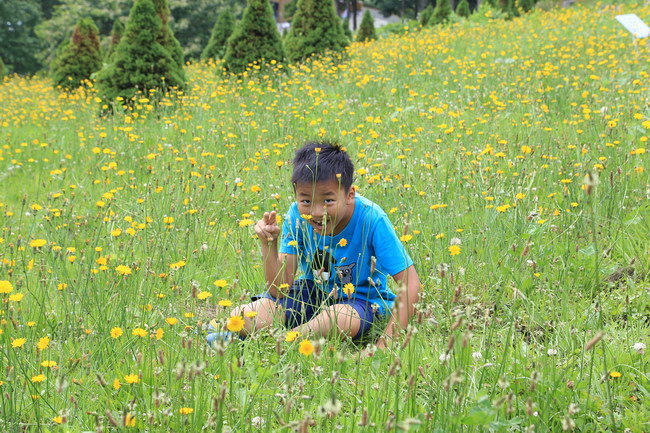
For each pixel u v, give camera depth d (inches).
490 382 83.0
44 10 1663.4
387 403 74.3
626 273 120.3
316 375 78.0
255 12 446.0
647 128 174.2
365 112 277.0
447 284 111.5
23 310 115.2
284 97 329.7
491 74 335.0
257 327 103.0
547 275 117.3
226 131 257.8
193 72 540.7
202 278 133.9
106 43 1248.8
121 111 332.2
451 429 70.8
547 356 88.1
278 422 76.4
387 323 103.7
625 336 99.6
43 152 267.3
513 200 141.6
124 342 99.5
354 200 104.3
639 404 83.0
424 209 150.1
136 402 78.3
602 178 152.6
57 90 554.3
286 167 183.0
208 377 83.5
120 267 101.3
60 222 158.7
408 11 2196.1
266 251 105.9
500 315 109.9
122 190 193.6
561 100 260.2
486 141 211.2
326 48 488.7
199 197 169.3
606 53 354.9
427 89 327.9
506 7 858.1
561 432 77.8
